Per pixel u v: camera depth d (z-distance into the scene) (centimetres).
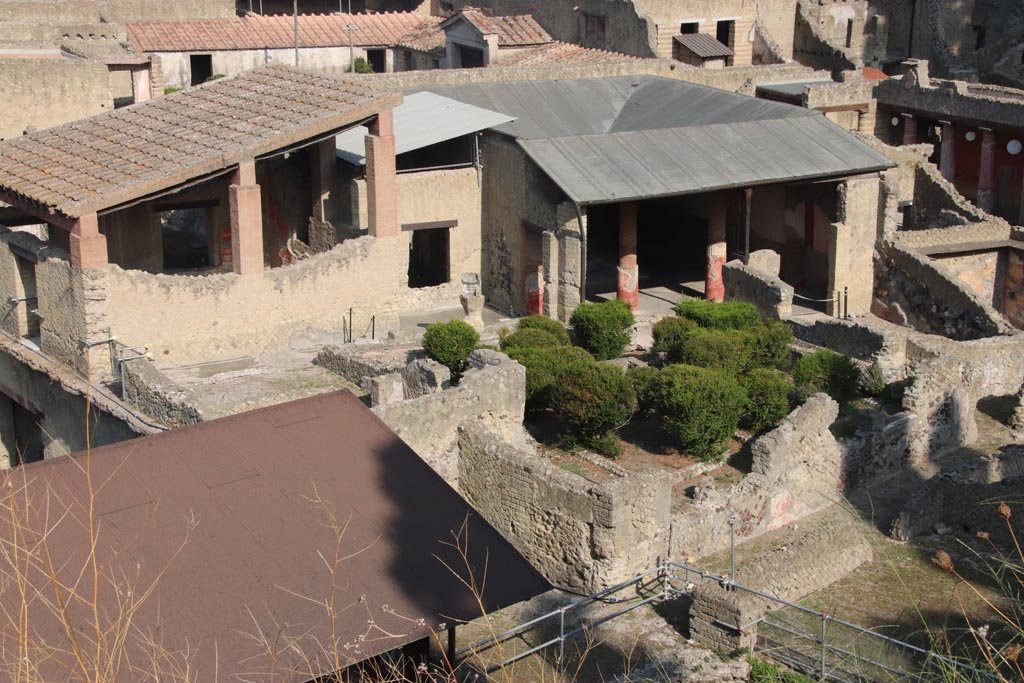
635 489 2134
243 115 3025
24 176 2870
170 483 1688
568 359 2688
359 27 5756
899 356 2966
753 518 2358
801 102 4606
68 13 5416
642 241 4206
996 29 5994
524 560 1683
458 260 3672
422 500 1742
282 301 2923
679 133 3634
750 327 2989
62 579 1494
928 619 2072
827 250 3800
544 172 3353
